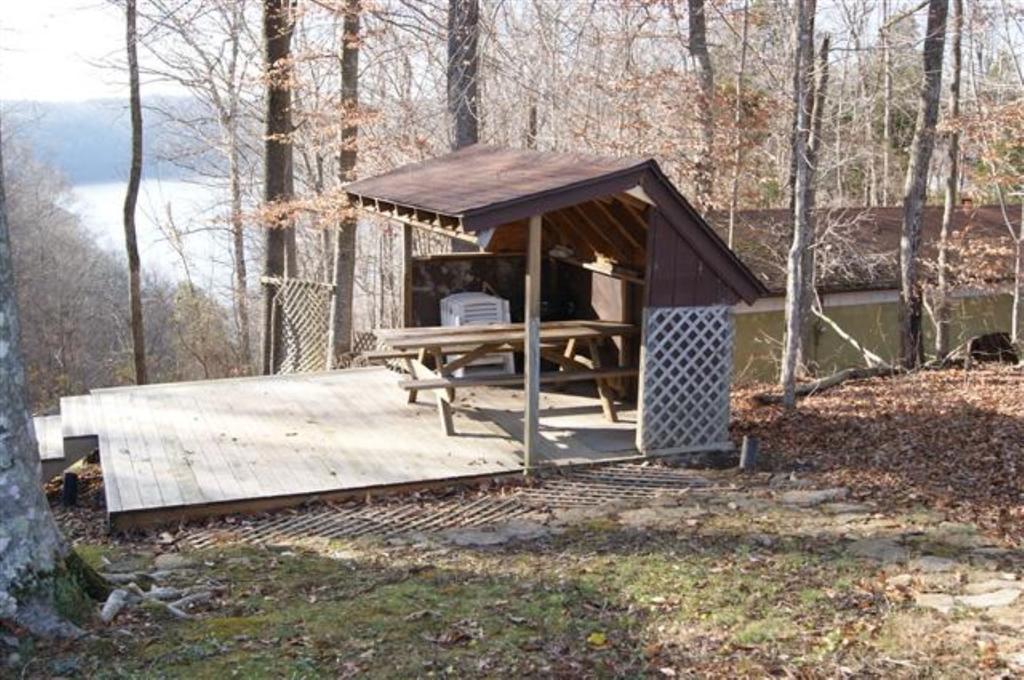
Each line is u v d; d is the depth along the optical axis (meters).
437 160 10.67
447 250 15.53
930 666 4.28
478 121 14.26
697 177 13.52
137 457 7.80
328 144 15.25
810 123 12.26
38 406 23.31
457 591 5.26
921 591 5.19
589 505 7.03
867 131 18.61
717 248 8.01
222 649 4.41
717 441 8.37
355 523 6.71
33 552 4.48
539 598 5.13
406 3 13.55
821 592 5.19
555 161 8.70
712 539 6.16
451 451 8.09
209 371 20.88
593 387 10.34
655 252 7.86
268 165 13.89
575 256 10.37
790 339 9.72
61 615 4.50
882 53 17.28
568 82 14.58
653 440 8.16
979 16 12.43
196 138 21.30
